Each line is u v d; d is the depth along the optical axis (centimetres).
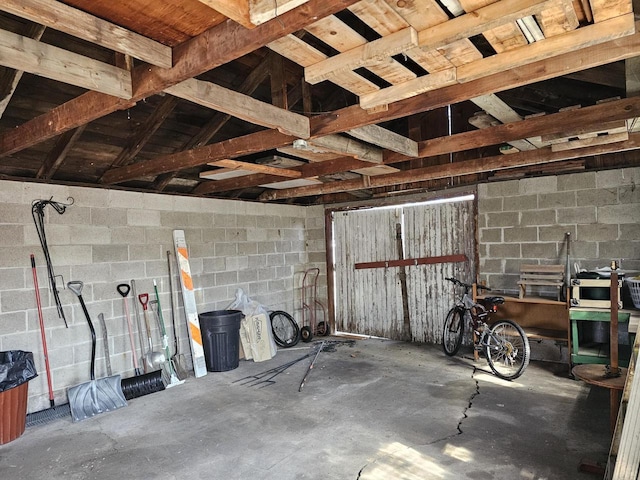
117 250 443
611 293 330
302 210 680
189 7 159
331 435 311
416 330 593
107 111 229
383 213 617
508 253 504
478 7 157
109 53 285
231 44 167
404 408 357
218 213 550
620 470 208
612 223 439
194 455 289
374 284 628
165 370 439
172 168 365
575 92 336
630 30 160
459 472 256
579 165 449
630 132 337
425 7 158
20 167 373
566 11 154
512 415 336
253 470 267
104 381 389
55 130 255
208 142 426
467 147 331
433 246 573
